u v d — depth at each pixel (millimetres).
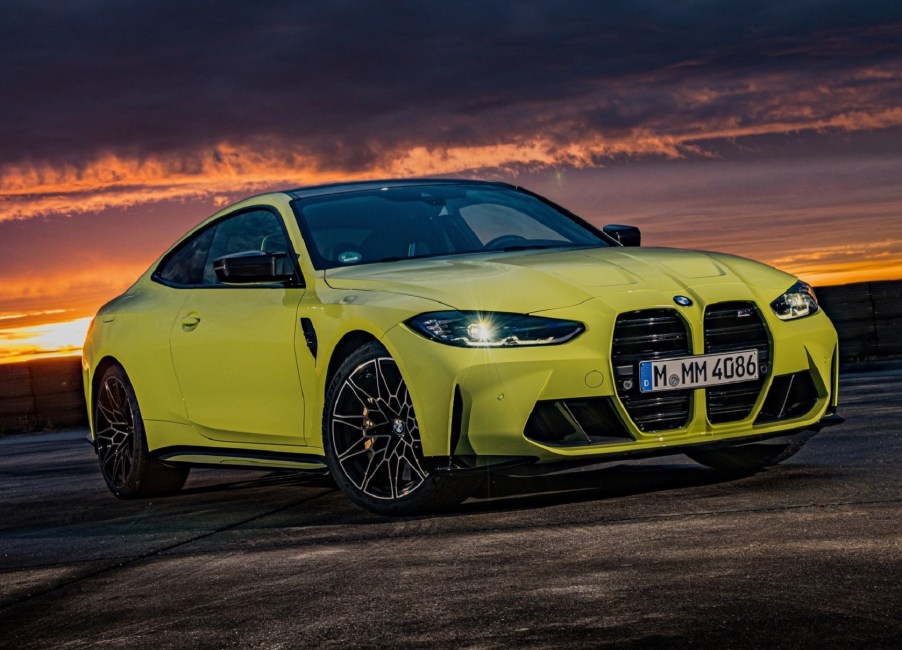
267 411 4961
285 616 2930
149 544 4266
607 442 4105
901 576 2830
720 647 2393
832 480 4348
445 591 3025
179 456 5512
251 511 4930
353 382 4496
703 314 4219
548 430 4094
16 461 9078
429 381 4148
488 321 4137
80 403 13898
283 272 5043
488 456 4094
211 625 2914
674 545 3338
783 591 2760
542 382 4051
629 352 4145
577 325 4113
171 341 5449
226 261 4867
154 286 5902
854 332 12367
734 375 4250
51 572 3828
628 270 4402
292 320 4797
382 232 5133
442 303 4250
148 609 3158
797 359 4387
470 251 5066
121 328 5852
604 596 2830
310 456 4816
